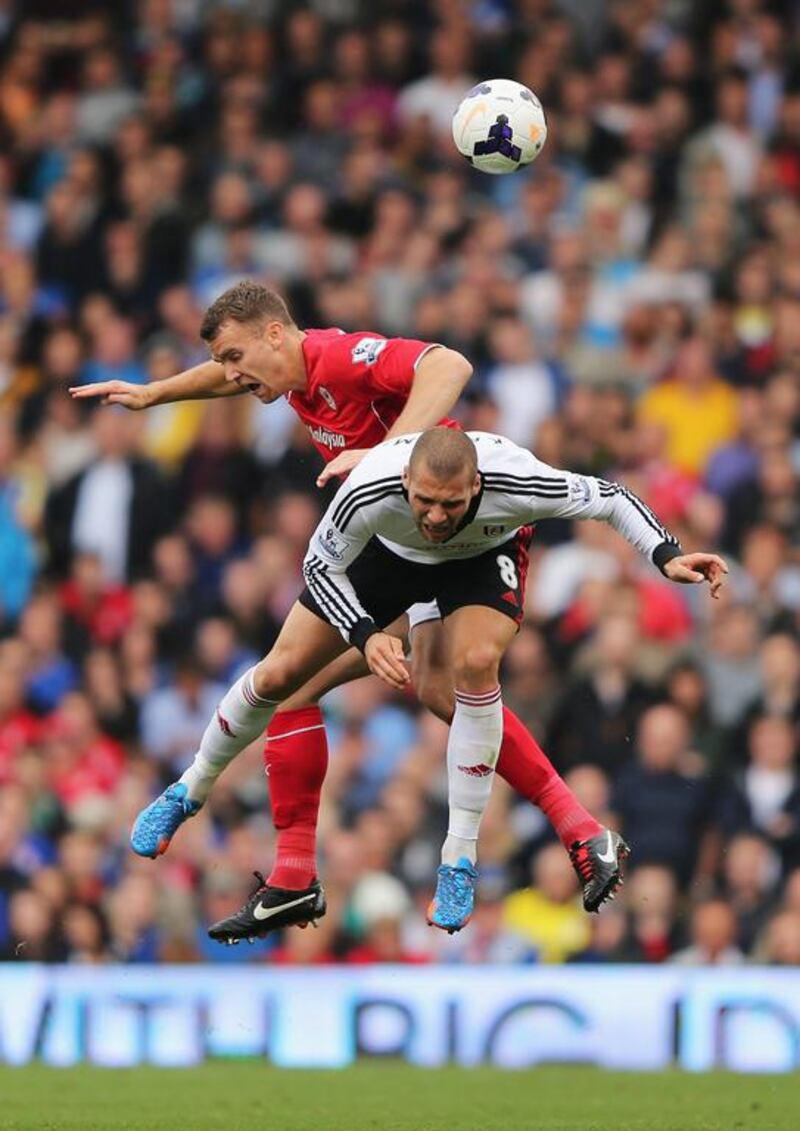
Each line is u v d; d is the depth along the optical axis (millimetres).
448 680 22891
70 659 41844
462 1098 26438
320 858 35312
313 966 32250
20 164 53281
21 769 37688
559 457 43031
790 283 49031
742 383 46531
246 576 41406
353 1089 27328
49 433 46156
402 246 48531
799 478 44469
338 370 22406
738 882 34812
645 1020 30172
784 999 30094
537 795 23047
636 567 41406
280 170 50875
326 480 21297
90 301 47938
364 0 54562
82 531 44000
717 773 36531
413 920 34969
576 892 34594
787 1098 26391
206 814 36656
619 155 52531
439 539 20594
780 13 55062
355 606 21375
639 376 46719
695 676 37844
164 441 46438
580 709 37531
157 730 40062
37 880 34969
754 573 41219
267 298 22625
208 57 53906
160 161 50531
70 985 30750
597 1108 25375
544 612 40844
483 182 51844
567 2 57375
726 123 52969
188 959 35000
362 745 37875
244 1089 27281
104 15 56375
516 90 23859
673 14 55250
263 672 22562
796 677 38375
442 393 21938
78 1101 25891
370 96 52875
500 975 30500
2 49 55562
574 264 48469
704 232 49938
